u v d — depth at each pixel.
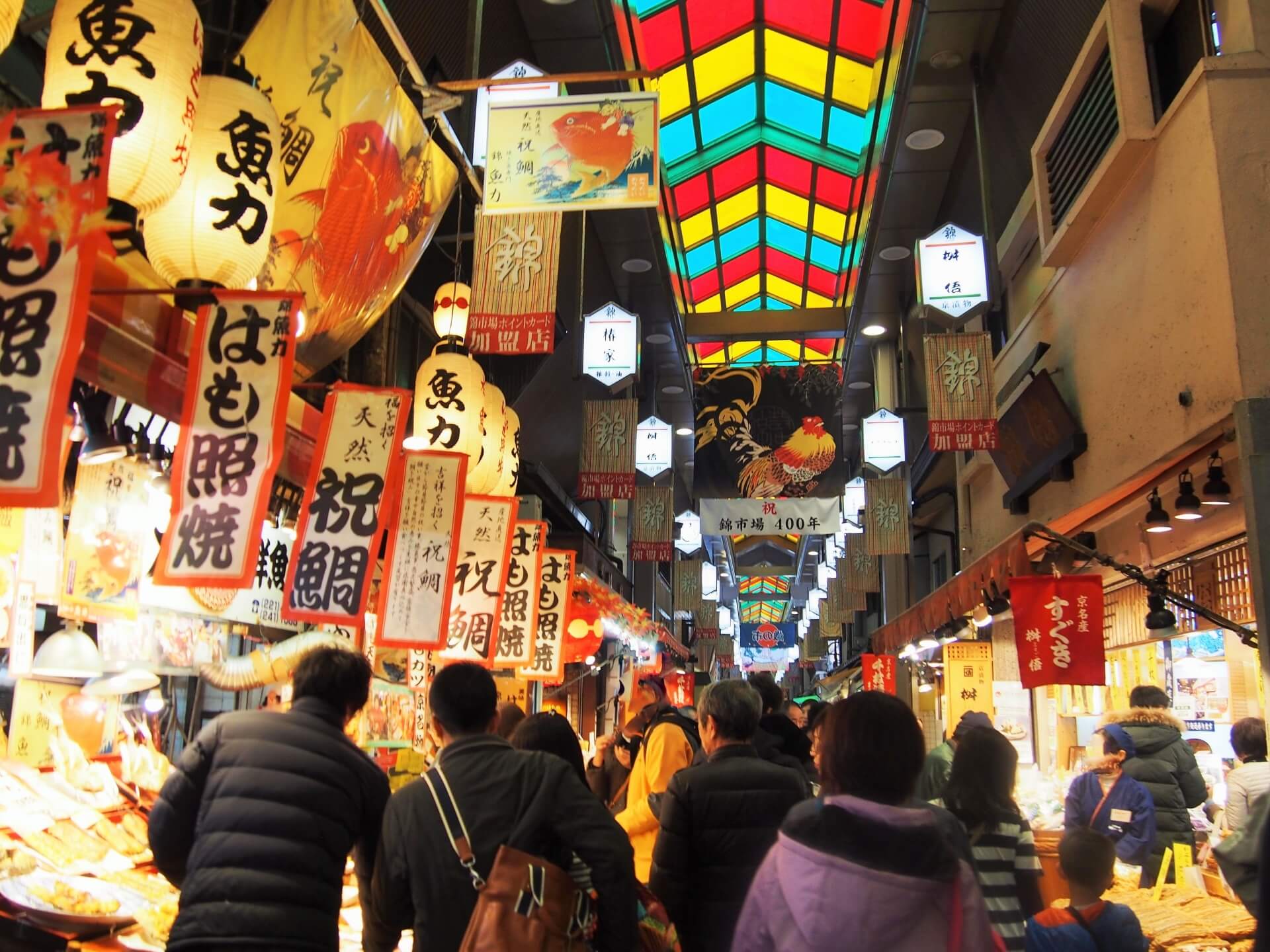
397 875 2.78
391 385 8.99
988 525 13.77
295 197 5.00
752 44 12.17
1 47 2.95
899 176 13.26
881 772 2.09
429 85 6.16
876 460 16.39
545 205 6.63
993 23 10.12
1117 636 9.81
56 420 2.33
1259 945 1.70
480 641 6.42
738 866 3.46
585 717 17.78
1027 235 11.53
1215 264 6.05
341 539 4.50
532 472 14.20
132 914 3.55
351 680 3.03
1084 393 8.83
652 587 25.55
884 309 16.97
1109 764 5.64
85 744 4.64
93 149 2.45
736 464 15.42
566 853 2.93
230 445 3.30
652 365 19.77
